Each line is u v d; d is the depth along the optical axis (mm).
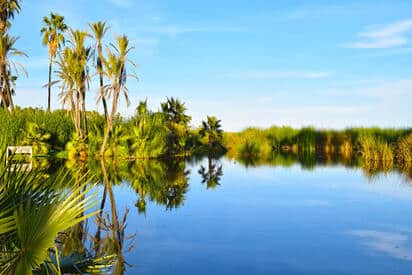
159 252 6062
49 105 39562
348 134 32812
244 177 16266
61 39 40312
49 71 40531
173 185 13680
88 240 6633
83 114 26500
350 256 5984
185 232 7336
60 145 26859
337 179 15688
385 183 14484
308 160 25297
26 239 2805
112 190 12289
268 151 32875
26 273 2705
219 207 9844
